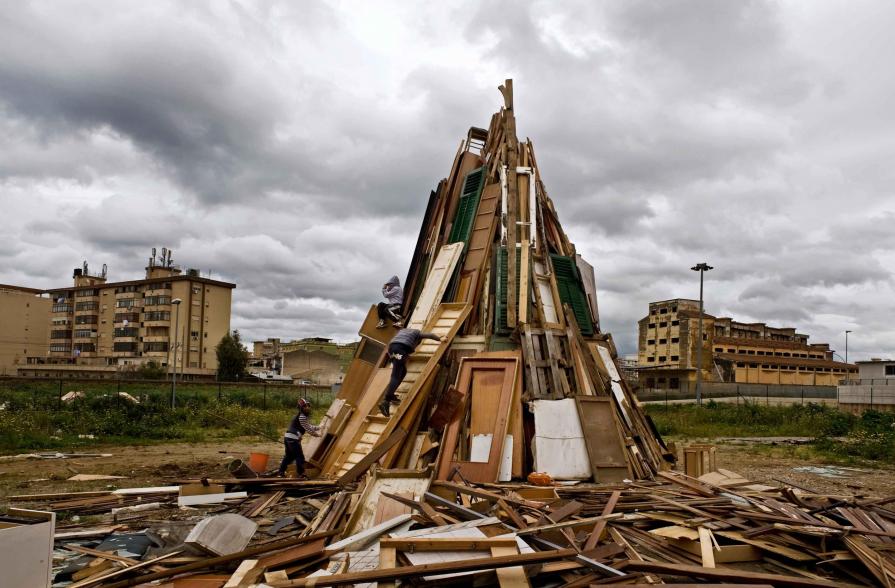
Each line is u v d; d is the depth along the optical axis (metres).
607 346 15.20
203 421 25.77
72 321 79.62
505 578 5.67
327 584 5.44
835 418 29.30
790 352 76.12
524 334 13.18
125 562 6.81
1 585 4.78
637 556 6.84
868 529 7.79
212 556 6.55
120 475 13.86
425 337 12.88
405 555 6.10
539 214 15.83
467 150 17.61
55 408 24.27
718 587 5.66
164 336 72.56
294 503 9.97
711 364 68.12
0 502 10.57
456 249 15.11
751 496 9.35
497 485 10.52
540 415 12.20
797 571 6.81
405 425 12.10
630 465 12.37
